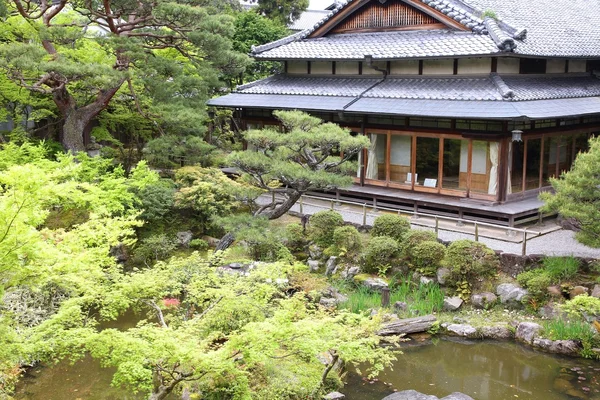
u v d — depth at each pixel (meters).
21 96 23.48
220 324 10.20
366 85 24.39
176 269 11.34
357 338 9.94
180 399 11.66
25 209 7.58
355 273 17.98
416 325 15.41
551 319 15.38
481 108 19.59
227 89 36.31
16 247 7.35
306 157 18.36
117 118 26.28
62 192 8.68
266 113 27.03
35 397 12.46
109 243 11.22
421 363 14.05
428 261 17.19
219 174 22.83
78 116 23.12
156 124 24.47
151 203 20.50
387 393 12.59
